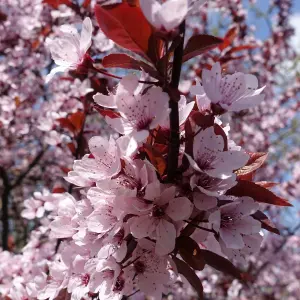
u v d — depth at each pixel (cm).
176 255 13
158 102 10
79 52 12
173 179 11
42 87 38
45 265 22
